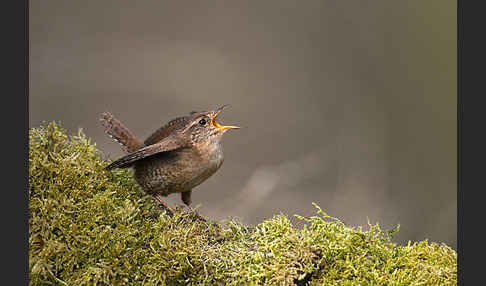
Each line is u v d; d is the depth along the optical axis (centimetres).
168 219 424
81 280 422
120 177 428
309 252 422
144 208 425
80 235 423
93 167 425
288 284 422
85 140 427
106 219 423
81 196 424
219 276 423
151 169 429
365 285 421
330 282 422
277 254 422
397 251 423
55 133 426
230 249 423
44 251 422
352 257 422
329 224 424
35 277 422
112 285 423
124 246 423
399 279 421
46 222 423
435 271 422
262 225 424
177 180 430
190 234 423
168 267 423
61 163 424
